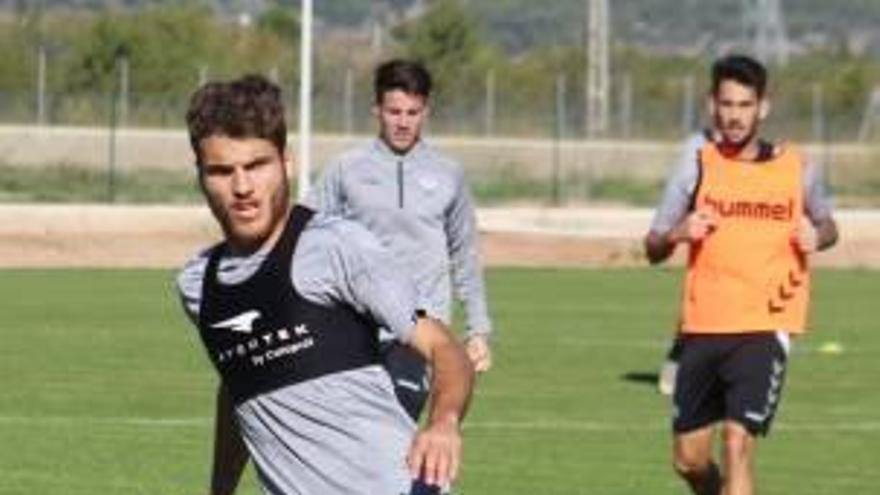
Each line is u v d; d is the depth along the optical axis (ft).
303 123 147.74
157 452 86.79
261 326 36.50
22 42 359.87
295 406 36.68
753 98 65.98
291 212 36.70
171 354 123.34
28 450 86.84
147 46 342.23
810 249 65.62
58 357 121.08
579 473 83.05
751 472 65.36
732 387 65.21
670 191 66.18
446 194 69.15
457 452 35.24
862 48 590.14
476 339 70.33
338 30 506.48
